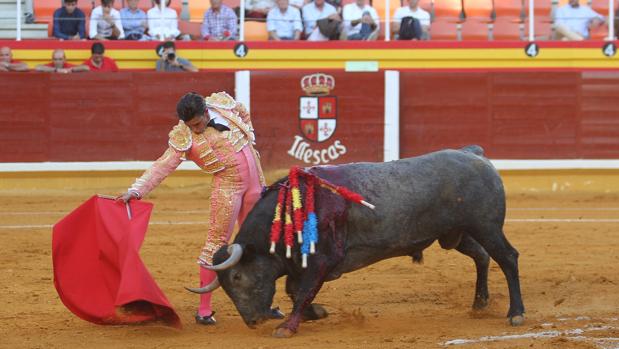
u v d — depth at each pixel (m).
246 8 35.81
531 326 14.08
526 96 34.62
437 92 34.47
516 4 36.66
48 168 33.47
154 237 24.00
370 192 13.66
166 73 33.56
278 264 13.52
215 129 14.18
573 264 20.30
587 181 34.88
